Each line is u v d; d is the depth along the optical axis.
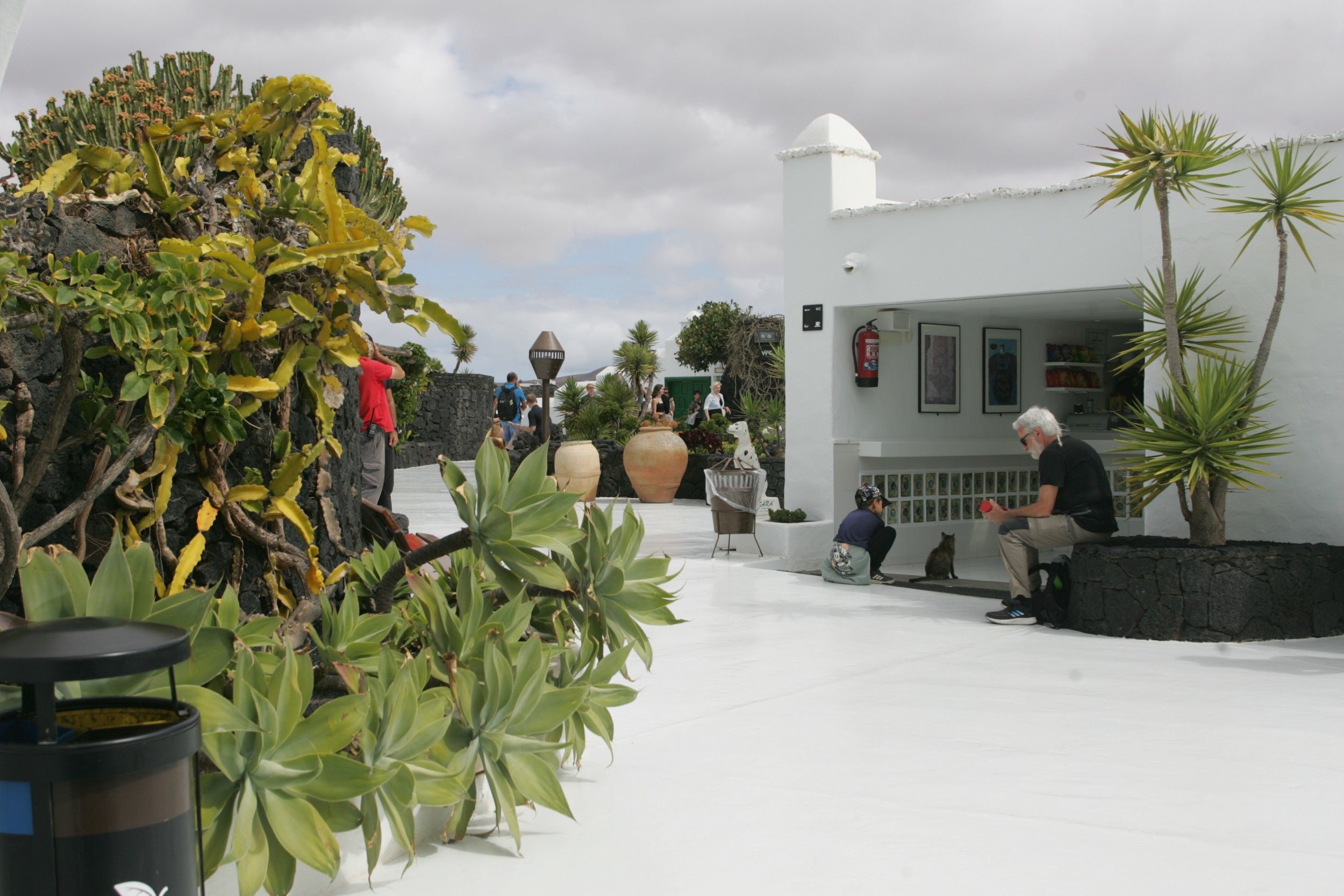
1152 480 6.84
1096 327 11.89
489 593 4.00
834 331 9.59
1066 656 6.00
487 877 3.03
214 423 3.46
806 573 9.56
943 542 9.26
